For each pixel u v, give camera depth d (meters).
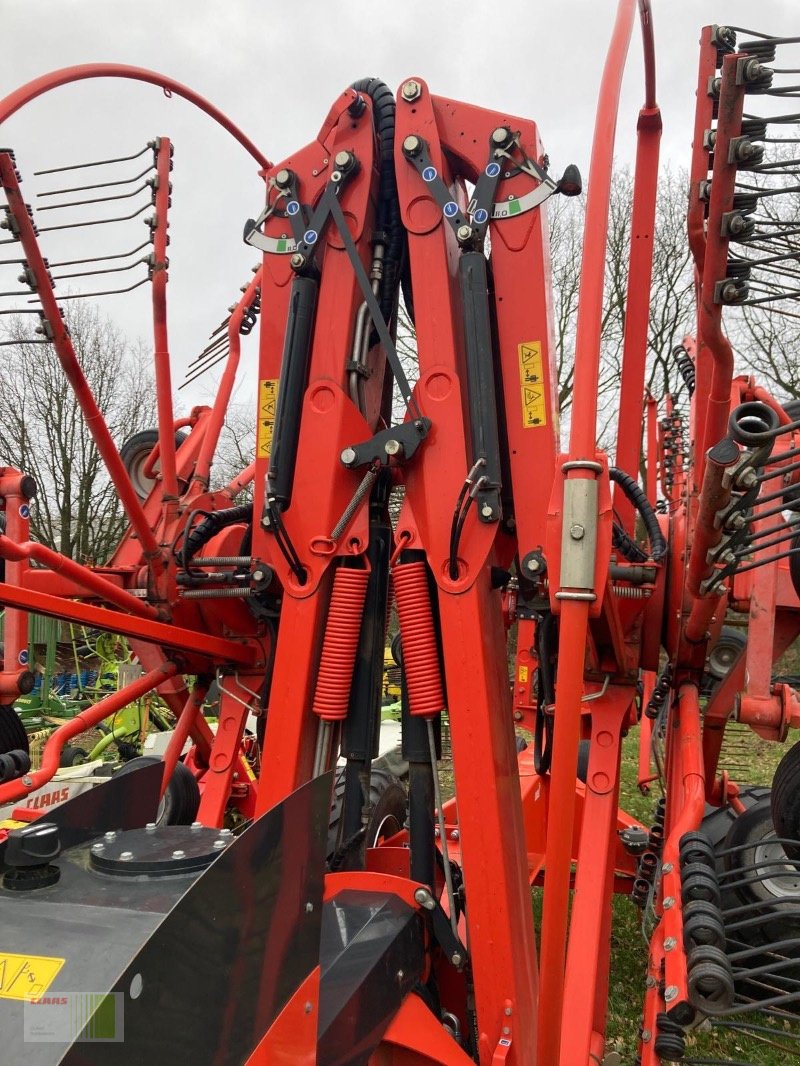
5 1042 1.17
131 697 3.50
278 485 2.32
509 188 2.31
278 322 2.58
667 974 1.82
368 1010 1.81
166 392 3.88
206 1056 1.29
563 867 1.55
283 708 2.29
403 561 2.28
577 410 1.59
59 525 21.11
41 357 20.70
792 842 2.09
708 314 2.06
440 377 2.23
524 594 2.48
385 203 2.47
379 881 2.17
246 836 1.43
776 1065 3.25
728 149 1.90
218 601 3.68
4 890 1.56
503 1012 2.04
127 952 1.32
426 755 2.30
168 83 3.27
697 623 3.25
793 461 2.70
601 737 3.19
